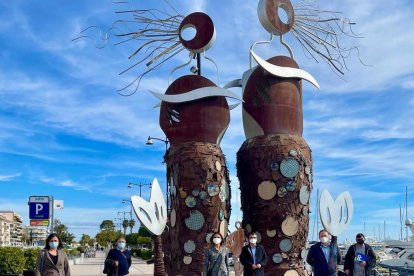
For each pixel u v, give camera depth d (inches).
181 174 555.5
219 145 581.3
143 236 2669.8
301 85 592.1
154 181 565.3
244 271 435.2
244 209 563.2
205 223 547.5
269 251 539.2
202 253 542.3
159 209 562.6
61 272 357.7
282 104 566.9
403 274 930.7
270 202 541.6
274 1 593.9
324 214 556.7
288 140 554.9
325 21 619.5
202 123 570.6
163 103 591.2
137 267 1512.1
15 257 853.8
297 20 611.5
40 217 568.1
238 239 548.1
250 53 583.5
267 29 597.3
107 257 495.8
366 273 465.4
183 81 583.5
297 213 544.1
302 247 548.1
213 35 604.7
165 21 613.9
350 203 569.3
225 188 566.3
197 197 548.7
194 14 612.4
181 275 543.5
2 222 5191.9
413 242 1347.2
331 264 442.6
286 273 534.6
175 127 576.7
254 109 567.8
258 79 572.4
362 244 471.5
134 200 551.2
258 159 550.0
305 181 553.0
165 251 573.3
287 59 581.6
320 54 613.3
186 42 607.5
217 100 579.2
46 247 361.4
